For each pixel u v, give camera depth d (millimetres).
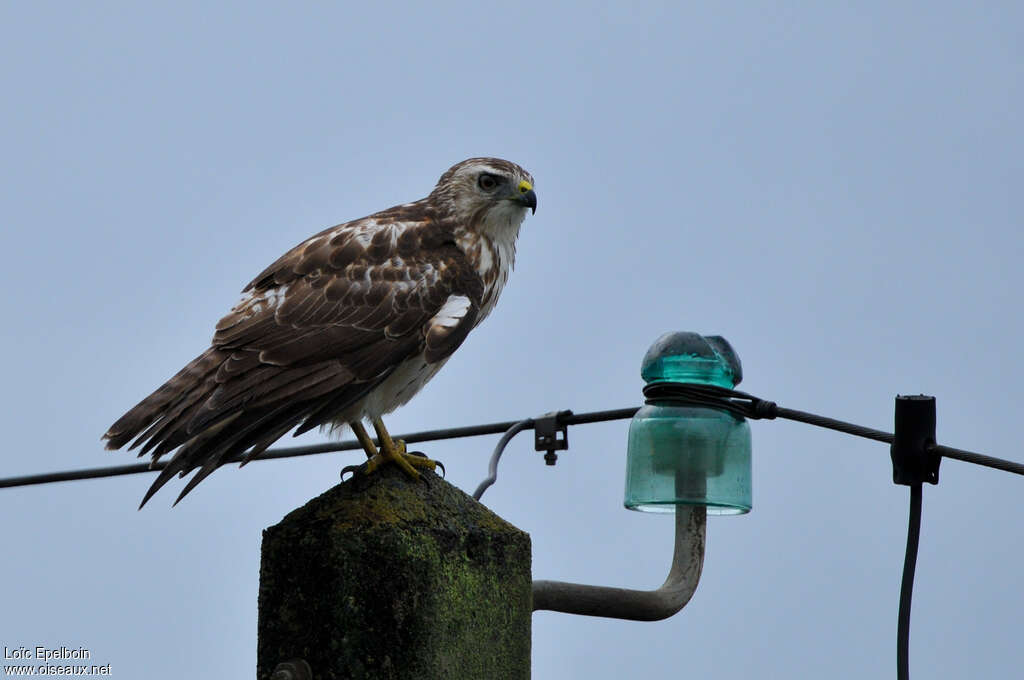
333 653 7488
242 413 10273
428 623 7430
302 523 7762
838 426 10836
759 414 10867
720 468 10562
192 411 9961
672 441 10562
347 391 10812
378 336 11180
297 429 10547
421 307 11562
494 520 8102
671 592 10258
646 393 10898
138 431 9852
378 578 7465
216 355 10492
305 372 10703
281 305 11023
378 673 7398
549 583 9680
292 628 7629
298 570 7652
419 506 7801
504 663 7902
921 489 10211
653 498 10562
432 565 7535
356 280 11430
